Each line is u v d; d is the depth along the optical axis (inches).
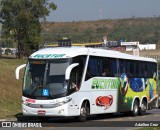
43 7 2362.2
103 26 7381.9
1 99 1012.5
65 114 788.0
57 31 6771.7
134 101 1046.4
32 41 2342.5
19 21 2303.2
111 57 950.4
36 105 794.8
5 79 1132.5
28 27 2322.8
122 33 6461.6
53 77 797.9
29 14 2306.8
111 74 946.1
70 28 7293.3
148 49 4419.3
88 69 857.5
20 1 2311.8
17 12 2321.6
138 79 1068.5
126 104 1008.9
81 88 831.1
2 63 1590.8
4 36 2349.9
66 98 789.2
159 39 5856.3
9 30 2332.7
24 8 2321.6
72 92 803.4
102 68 911.0
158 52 3966.5
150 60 1143.6
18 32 2338.8
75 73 816.9
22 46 2343.8
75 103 812.6
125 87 1002.7
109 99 933.8
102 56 912.9
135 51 1374.3
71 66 797.2
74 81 813.9
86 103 852.0
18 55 2342.5
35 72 809.5
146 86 1112.2
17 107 999.0
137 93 1061.1
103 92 911.7
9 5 2301.9
